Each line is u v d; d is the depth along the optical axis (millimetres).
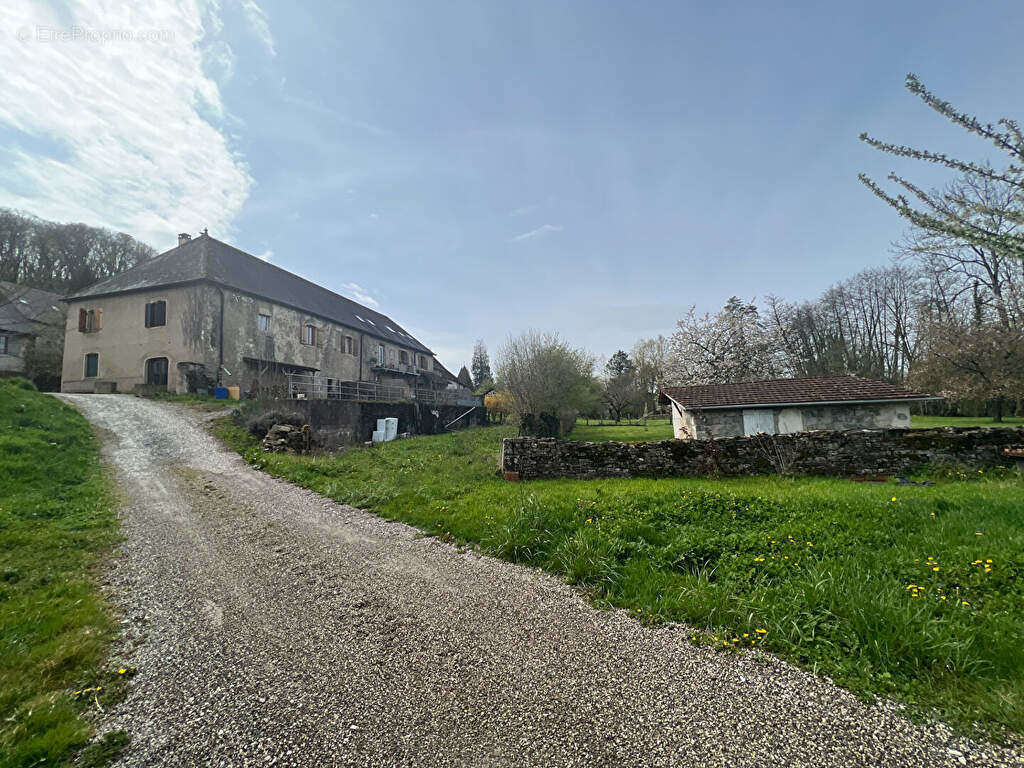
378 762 2215
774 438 9562
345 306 32719
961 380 19781
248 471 9484
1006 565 3779
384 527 6293
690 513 5711
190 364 18406
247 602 4066
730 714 2467
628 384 36781
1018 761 2062
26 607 3936
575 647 3223
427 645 3287
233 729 2482
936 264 22562
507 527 5590
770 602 3664
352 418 17844
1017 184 4172
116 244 37656
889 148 4551
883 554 4293
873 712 2447
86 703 2732
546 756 2205
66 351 21312
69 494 7371
